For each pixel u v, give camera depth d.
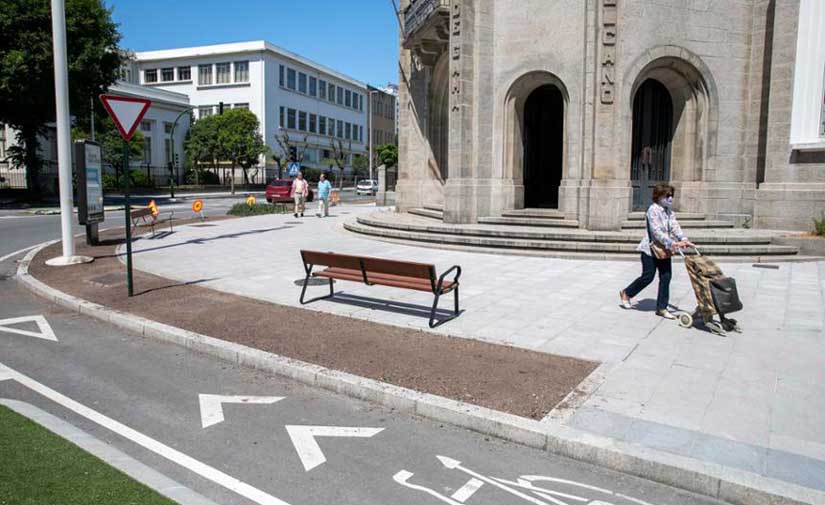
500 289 9.52
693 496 3.68
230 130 57.47
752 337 6.79
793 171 15.04
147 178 51.19
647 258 7.84
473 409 4.67
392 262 7.39
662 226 7.56
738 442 4.12
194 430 4.57
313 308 8.20
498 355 6.08
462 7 15.77
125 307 8.25
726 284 6.81
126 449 4.23
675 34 15.32
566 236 13.62
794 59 14.81
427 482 3.80
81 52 30.61
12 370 5.96
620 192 14.83
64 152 11.91
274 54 65.94
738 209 16.11
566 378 5.39
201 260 12.66
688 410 4.68
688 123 16.30
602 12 14.44
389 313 7.90
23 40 27.78
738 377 5.45
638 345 6.46
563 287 9.69
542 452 4.23
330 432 4.54
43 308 8.70
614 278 10.50
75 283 10.02
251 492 3.65
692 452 3.97
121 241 16.09
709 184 16.11
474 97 16.20
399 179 22.44
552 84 16.86
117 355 6.49
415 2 18.73
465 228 15.00
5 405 4.93
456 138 16.20
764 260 12.38
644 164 16.67
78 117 35.09
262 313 7.91
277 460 4.08
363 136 88.94
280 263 12.24
